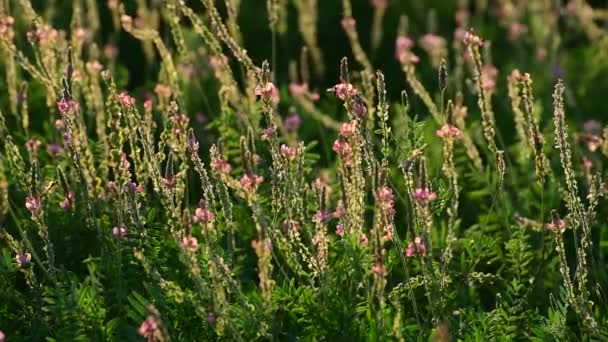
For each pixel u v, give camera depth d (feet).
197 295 14.94
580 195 21.76
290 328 15.92
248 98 22.39
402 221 21.07
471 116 26.37
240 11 32.50
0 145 22.81
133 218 15.99
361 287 15.64
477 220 21.52
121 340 14.76
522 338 16.51
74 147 16.06
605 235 19.84
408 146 17.28
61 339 14.55
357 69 31.63
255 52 31.78
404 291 17.47
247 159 13.66
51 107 21.29
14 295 16.05
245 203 19.53
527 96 16.44
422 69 30.81
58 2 29.60
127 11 28.96
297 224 16.43
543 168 16.98
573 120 27.43
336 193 20.74
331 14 33.83
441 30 35.04
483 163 25.27
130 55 30.32
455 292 17.19
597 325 15.21
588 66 30.83
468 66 30.14
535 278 18.26
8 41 19.16
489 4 37.22
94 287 14.92
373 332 14.61
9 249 18.34
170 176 15.44
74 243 17.53
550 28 31.30
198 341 15.30
